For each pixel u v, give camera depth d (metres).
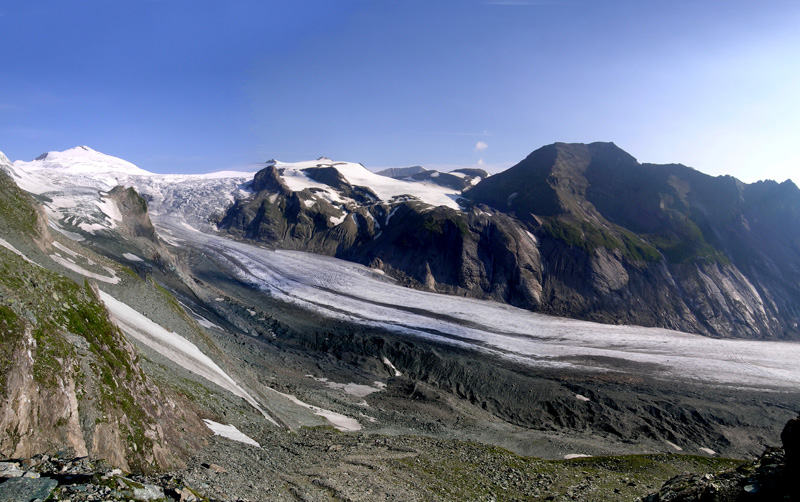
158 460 16.47
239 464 20.67
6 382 11.71
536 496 28.28
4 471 9.86
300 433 36.59
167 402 21.83
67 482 10.27
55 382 13.48
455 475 31.12
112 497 10.23
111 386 16.41
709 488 16.44
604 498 27.55
